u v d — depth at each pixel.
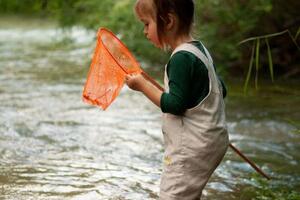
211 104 3.15
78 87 7.89
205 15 8.55
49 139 5.41
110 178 4.38
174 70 3.10
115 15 10.08
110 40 3.44
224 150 3.23
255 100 7.18
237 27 8.45
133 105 6.95
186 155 3.15
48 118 6.17
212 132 3.13
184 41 3.23
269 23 8.56
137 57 10.11
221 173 4.58
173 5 3.18
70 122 6.04
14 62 9.95
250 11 8.28
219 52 8.55
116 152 5.07
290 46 8.72
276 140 5.53
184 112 3.15
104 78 3.36
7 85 7.93
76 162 4.76
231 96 7.39
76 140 5.41
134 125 6.01
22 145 5.20
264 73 8.84
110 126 5.94
